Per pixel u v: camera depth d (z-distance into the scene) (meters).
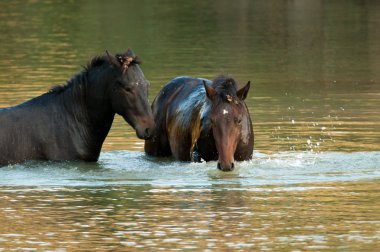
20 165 40.56
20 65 75.06
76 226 31.53
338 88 63.09
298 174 39.06
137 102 40.19
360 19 106.94
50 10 119.44
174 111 42.69
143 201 34.84
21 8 122.50
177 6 123.38
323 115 52.75
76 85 41.72
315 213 33.03
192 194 35.84
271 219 32.22
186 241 29.67
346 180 37.97
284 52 82.25
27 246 29.28
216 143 38.22
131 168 40.72
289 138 46.34
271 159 41.50
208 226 31.41
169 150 43.53
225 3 127.50
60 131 41.34
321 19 107.62
